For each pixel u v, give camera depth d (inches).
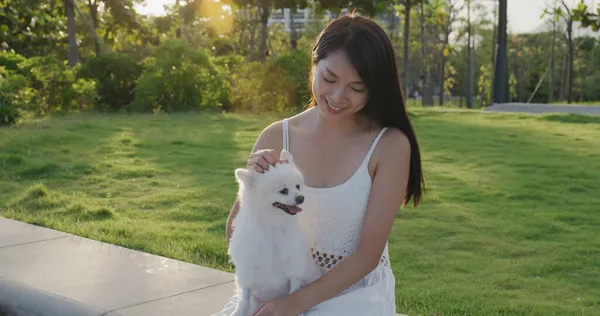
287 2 1031.6
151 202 350.9
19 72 815.7
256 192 96.3
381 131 101.3
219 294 156.3
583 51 2913.4
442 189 388.8
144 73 895.7
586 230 300.4
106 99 921.5
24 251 193.0
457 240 284.2
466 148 557.9
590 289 221.6
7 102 655.8
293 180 96.2
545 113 901.2
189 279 168.1
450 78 3107.8
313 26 2214.6
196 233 282.4
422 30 1964.8
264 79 922.7
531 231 296.5
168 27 1232.8
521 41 3046.3
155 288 160.1
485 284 226.8
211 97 911.0
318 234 101.0
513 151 545.0
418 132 673.6
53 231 218.4
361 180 99.0
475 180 417.7
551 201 359.9
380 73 94.9
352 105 96.7
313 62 100.7
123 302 149.1
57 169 434.9
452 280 231.1
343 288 94.7
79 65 944.9
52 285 160.6
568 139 627.8
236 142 573.0
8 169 428.5
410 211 334.0
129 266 179.0
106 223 295.0
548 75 2930.6
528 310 199.8
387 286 103.0
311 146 105.6
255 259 96.4
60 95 844.6
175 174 427.8
